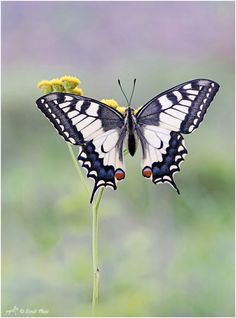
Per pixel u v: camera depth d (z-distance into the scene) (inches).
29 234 34.6
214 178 43.0
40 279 30.0
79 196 31.2
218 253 33.7
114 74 61.1
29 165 47.5
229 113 52.4
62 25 65.9
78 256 30.2
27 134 51.2
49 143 50.4
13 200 38.3
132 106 58.0
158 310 31.0
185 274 32.8
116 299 29.2
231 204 39.6
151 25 65.3
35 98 53.2
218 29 64.0
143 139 26.3
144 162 26.3
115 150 26.1
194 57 62.2
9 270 31.0
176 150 26.2
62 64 63.7
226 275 32.9
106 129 26.2
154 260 33.2
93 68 62.8
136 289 29.5
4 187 40.3
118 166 26.0
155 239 35.3
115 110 26.3
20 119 52.1
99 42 64.9
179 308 31.8
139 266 29.8
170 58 62.9
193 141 46.4
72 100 26.0
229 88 56.0
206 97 26.3
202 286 32.5
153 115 26.4
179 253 33.9
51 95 25.9
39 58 63.4
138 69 61.0
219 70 60.2
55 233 33.6
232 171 43.1
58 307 29.5
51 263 31.1
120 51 64.2
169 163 26.2
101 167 26.0
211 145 46.1
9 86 54.8
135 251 30.0
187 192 40.4
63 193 38.9
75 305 29.4
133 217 38.0
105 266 30.0
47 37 64.7
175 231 36.1
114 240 34.2
